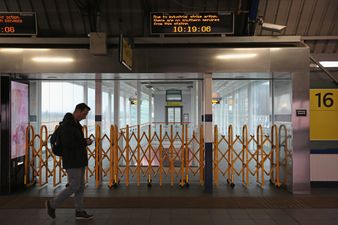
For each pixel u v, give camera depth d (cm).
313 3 800
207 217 534
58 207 589
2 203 621
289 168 706
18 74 715
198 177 856
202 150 769
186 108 2920
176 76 747
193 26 717
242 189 726
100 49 684
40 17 860
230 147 773
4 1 834
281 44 727
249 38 711
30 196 673
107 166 1011
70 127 504
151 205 602
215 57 691
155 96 3017
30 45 738
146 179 832
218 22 714
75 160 507
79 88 1970
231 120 2314
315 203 614
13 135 704
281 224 502
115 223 507
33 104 816
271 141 779
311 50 851
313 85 739
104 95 2211
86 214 522
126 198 651
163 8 845
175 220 520
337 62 787
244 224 502
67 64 700
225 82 1547
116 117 1012
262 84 1455
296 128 684
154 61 698
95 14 820
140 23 877
